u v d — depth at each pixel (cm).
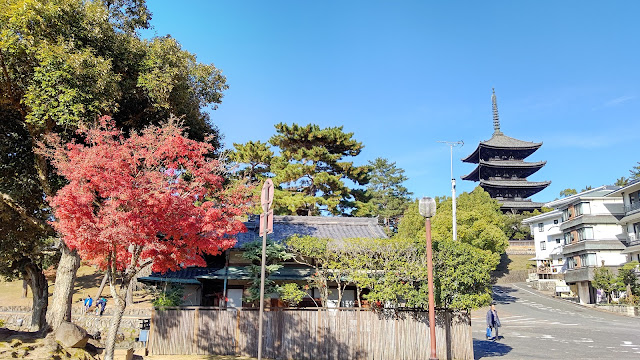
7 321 2920
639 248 3853
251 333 1564
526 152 7581
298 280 1967
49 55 1180
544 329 2566
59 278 1446
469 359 1552
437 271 1529
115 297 1062
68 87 1209
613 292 3909
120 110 1542
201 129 1767
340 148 3825
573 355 1670
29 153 1563
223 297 1936
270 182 970
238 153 3594
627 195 4181
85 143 1421
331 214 3638
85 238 972
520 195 7438
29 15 1190
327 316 1548
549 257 5594
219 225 1119
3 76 1290
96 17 1334
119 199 983
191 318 1565
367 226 2464
